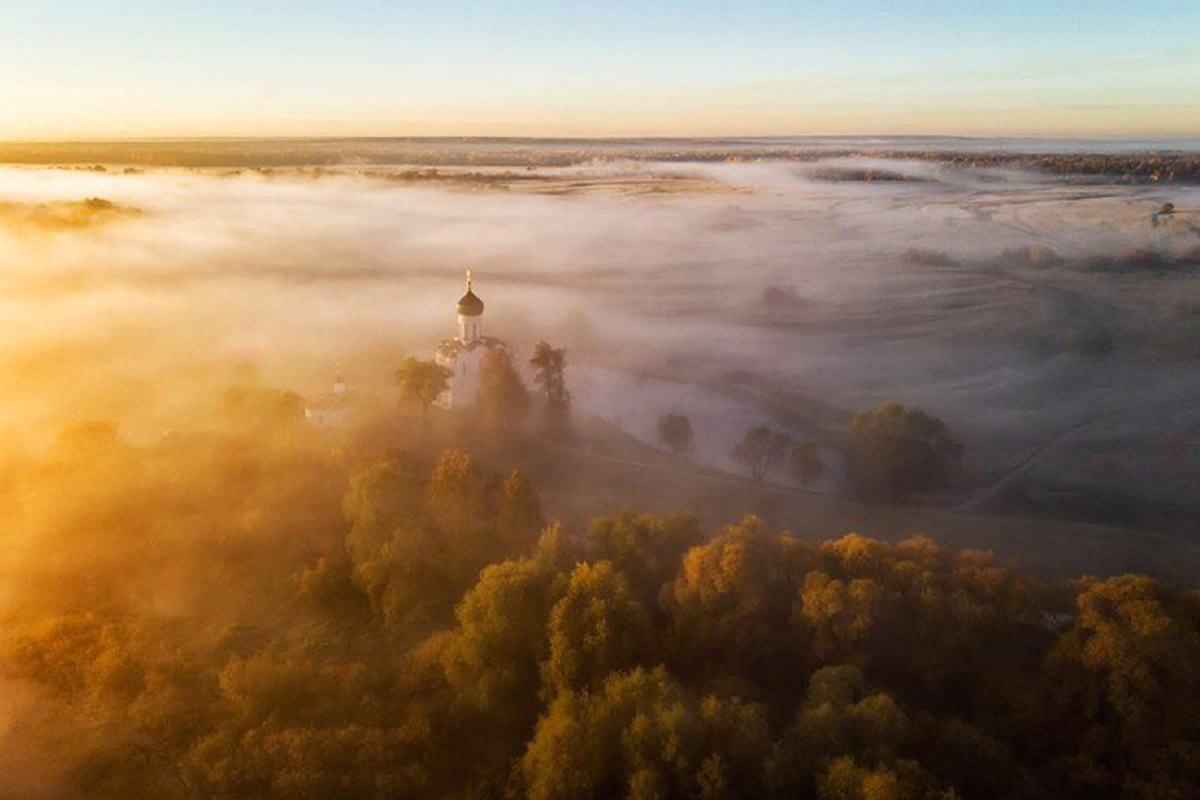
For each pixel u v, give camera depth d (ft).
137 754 155.53
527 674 172.45
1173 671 150.10
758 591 177.58
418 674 174.91
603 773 145.59
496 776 154.61
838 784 132.26
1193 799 137.90
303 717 163.94
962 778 143.54
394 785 148.15
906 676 169.07
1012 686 161.07
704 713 147.54
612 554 201.05
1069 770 146.92
